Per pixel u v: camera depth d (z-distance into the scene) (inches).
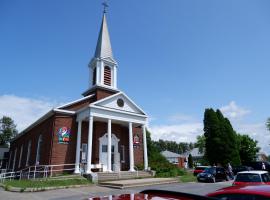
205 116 1702.8
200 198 99.5
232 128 1672.0
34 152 1094.4
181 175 1080.8
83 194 592.1
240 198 163.5
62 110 963.3
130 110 1048.8
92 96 1086.4
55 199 524.7
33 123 1130.7
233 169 1253.7
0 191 639.1
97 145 1006.4
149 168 1019.9
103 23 1291.8
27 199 522.9
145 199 100.0
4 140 2731.3
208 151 1633.9
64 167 914.7
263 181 462.9
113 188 707.4
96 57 1168.8
